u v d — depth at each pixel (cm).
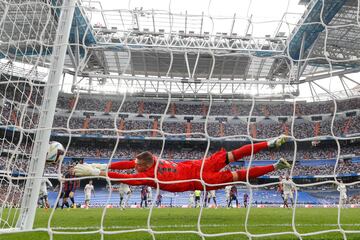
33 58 613
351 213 1246
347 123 3762
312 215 1098
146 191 2141
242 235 492
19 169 651
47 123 464
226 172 537
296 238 471
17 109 619
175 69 3572
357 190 3341
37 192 457
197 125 4034
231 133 3922
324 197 3278
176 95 4084
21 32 625
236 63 3316
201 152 3922
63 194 1517
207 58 3183
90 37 2281
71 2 491
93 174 470
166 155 3853
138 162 514
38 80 575
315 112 3997
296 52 2559
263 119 4031
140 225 713
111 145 3891
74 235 486
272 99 4150
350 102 3881
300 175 3488
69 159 3606
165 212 1302
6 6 515
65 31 484
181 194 2997
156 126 3978
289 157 3697
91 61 3272
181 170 530
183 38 2528
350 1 2120
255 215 1083
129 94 4047
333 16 2123
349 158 3556
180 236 490
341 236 489
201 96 4047
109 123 3919
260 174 536
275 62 3177
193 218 934
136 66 3522
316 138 439
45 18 623
